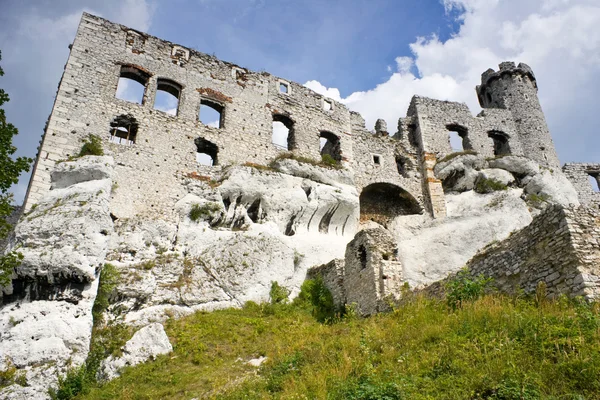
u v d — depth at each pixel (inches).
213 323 687.7
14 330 575.5
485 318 425.7
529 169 1310.3
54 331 585.0
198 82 1135.6
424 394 326.0
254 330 674.2
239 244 867.4
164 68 1104.2
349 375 402.6
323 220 1056.8
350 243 816.9
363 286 743.1
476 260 567.8
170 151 999.6
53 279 631.8
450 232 1122.7
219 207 933.8
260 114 1185.4
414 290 647.8
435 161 1342.3
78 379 541.6
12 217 869.8
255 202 999.6
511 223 1120.8
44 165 841.5
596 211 466.0
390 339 466.9
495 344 362.9
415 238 1134.4
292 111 1247.5
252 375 494.3
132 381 530.6
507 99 1569.9
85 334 603.2
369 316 697.6
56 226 674.8
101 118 956.0
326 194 1064.2
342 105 1354.6
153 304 714.8
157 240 832.9
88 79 984.9
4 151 574.2
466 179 1296.8
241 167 1019.9
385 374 372.5
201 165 1022.4
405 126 1421.0
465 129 1449.3
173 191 949.8
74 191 747.4
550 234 467.2
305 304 836.0
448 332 428.8
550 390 296.4
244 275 828.0
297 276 905.5
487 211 1173.1
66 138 894.4
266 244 890.7
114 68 1029.8
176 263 792.3
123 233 806.5
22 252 634.2
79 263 643.5
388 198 1316.4
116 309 685.3
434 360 369.7
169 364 565.6
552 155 1462.8
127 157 942.4
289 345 583.2
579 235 444.5
